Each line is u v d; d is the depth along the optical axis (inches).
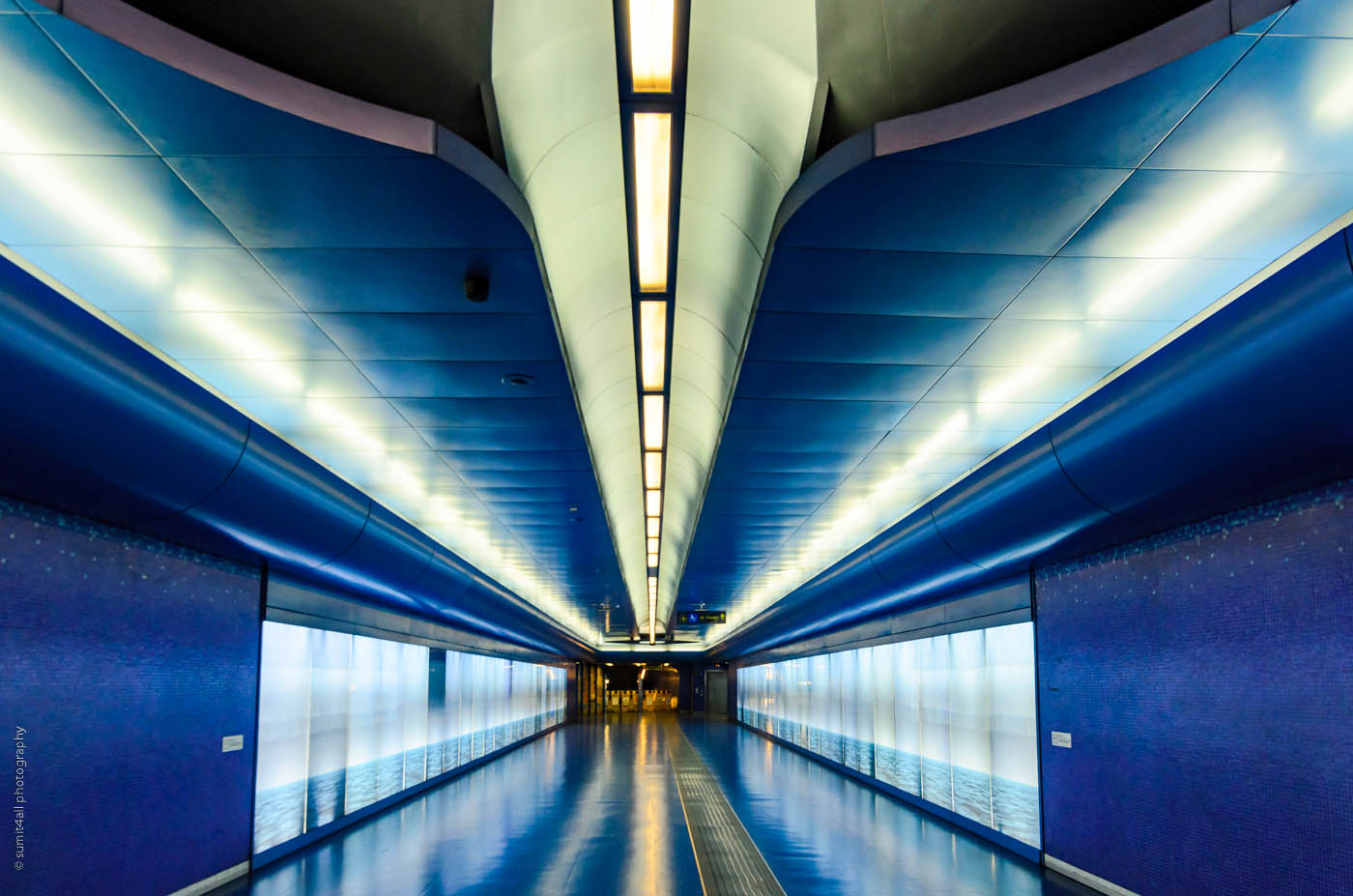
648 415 377.4
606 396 359.6
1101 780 332.5
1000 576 433.4
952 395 293.6
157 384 230.4
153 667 300.4
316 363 260.1
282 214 169.5
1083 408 266.1
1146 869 299.7
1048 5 154.3
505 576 807.1
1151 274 201.0
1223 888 257.6
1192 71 129.9
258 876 363.9
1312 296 171.8
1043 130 143.3
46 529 249.6
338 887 341.7
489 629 871.7
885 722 664.4
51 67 125.6
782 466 398.6
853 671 778.8
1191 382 215.2
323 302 214.2
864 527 560.1
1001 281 204.4
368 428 331.3
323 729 462.0
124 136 143.9
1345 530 217.5
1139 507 279.0
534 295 208.4
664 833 462.6
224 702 351.3
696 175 218.7
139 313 223.1
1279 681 237.9
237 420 276.8
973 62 162.7
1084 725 346.6
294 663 425.1
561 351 249.6
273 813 395.9
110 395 215.0
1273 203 169.9
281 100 134.0
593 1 167.9
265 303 215.6
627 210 213.8
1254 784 245.8
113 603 279.1
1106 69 134.0
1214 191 165.3
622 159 202.7
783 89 185.6
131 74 126.8
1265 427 207.3
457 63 163.6
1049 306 219.9
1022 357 257.3
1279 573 240.1
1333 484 221.8
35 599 243.8
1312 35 122.3
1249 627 251.4
